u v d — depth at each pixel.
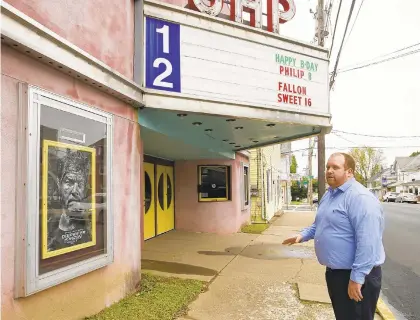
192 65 5.72
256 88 6.43
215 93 5.92
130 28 5.16
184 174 11.27
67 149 3.72
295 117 6.95
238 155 12.33
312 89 7.25
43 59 3.38
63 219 3.62
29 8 3.33
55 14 3.65
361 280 2.79
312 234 3.73
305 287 5.70
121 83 4.63
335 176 3.16
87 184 4.02
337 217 3.05
